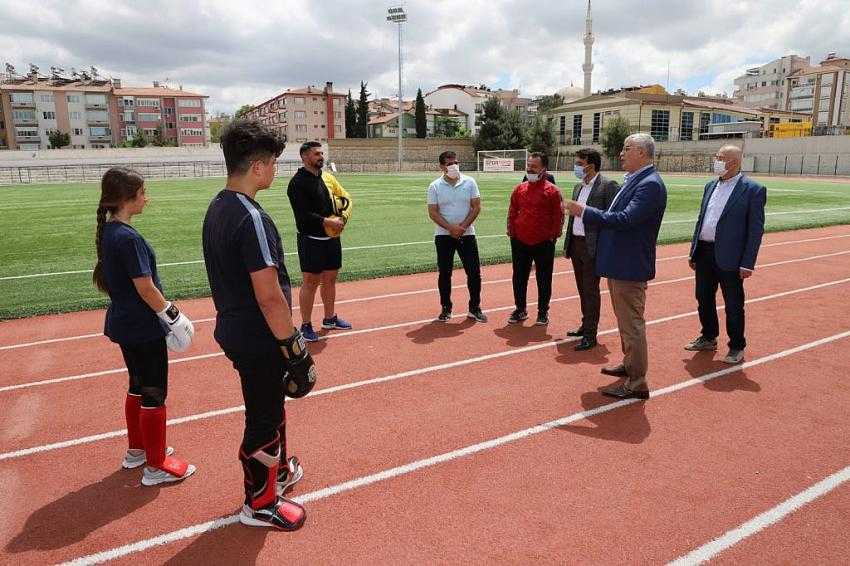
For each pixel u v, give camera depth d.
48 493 3.40
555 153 69.00
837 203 22.64
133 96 96.88
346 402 4.64
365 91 95.25
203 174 58.53
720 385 4.99
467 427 4.19
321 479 3.50
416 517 3.11
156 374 3.39
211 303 8.01
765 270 10.16
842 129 62.41
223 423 4.29
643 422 4.28
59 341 6.34
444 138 73.12
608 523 3.05
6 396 4.84
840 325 6.77
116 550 2.87
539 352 5.92
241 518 3.07
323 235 6.23
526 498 3.29
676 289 8.79
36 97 87.69
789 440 3.98
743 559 2.77
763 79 124.81
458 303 8.05
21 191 34.25
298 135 103.69
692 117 65.88
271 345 2.74
